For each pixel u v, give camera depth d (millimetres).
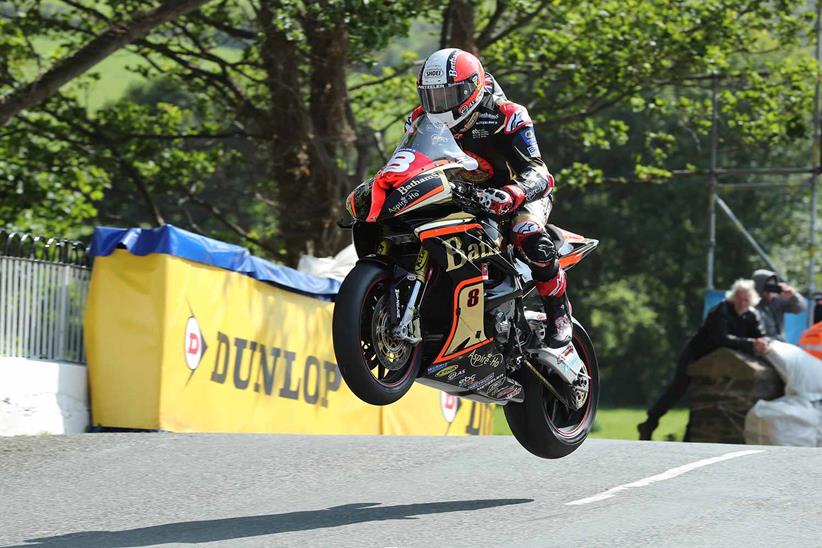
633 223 150000
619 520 19172
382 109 78438
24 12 63500
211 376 34125
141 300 32375
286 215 59875
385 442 26797
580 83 74250
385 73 77375
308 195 59562
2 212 69250
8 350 31266
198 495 21891
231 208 83375
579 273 153500
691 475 22781
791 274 148125
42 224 69062
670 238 147000
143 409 32094
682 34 72125
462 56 19688
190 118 81875
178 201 77688
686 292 155000
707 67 72562
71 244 33250
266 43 57000
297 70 59125
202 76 70188
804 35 77375
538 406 22562
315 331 39625
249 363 36000
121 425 32250
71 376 32281
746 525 18688
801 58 77000
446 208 19172
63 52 65250
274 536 18281
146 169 76062
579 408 23750
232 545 17656
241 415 35562
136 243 32594
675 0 73188
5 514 20500
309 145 58219
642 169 78375
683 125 81250
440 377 19828
